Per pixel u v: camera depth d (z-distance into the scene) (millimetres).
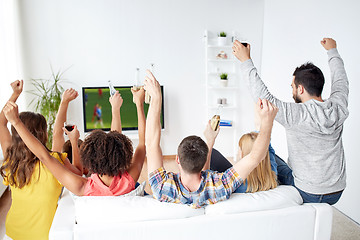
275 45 5047
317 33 3982
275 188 1839
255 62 5527
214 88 5277
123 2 5027
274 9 5043
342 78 2029
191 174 1581
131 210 1593
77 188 1688
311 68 1965
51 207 1807
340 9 3553
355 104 3371
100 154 1658
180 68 5312
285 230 1712
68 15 4918
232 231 1650
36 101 5000
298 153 1902
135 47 5156
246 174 1633
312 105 1840
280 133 4992
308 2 4141
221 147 5629
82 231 1522
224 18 5305
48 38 4910
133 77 5211
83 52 5035
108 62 5121
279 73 4961
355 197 3395
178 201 1629
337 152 1884
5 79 4184
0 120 1839
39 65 4949
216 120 1993
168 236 1594
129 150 1766
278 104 1828
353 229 3219
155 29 5160
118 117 2336
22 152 1736
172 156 5508
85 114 5090
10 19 4340
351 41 3416
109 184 1726
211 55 5332
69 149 2385
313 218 1734
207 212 1676
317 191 1876
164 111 5383
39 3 4812
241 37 5391
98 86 5145
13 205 1836
